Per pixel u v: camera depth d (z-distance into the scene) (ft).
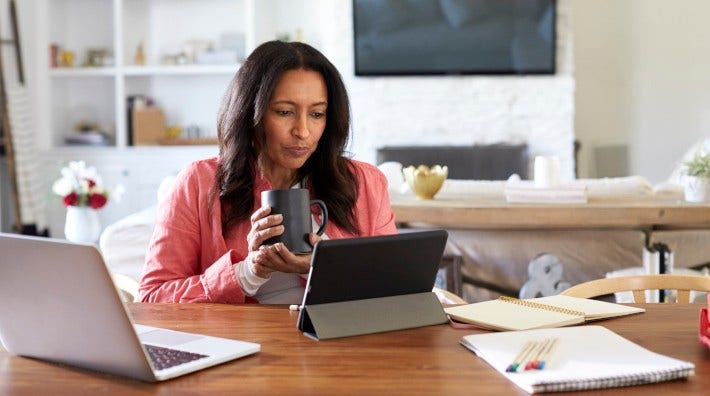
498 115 23.21
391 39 23.17
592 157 24.43
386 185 6.88
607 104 24.32
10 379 4.28
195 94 24.47
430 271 5.17
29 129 23.32
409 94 23.32
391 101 23.35
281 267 5.39
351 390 3.95
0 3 23.09
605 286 6.66
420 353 4.54
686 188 11.27
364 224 6.66
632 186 12.28
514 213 10.73
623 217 10.64
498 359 4.26
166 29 24.40
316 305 4.92
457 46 23.09
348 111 6.32
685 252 11.74
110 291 4.01
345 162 6.56
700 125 24.14
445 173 11.75
